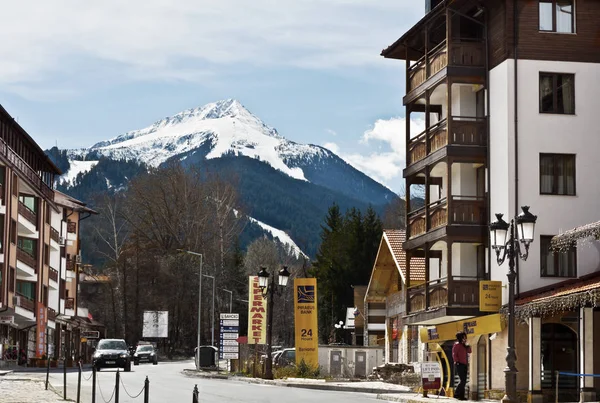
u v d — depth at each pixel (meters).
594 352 35.44
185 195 121.19
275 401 31.91
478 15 45.56
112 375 55.72
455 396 33.41
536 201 41.72
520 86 42.03
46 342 86.75
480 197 44.06
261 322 56.50
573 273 41.22
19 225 76.06
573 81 42.31
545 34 42.31
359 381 48.00
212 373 61.16
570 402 36.97
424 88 47.09
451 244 43.50
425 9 51.72
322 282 106.38
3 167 69.69
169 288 121.00
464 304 42.91
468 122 43.84
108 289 127.00
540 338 36.59
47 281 86.62
